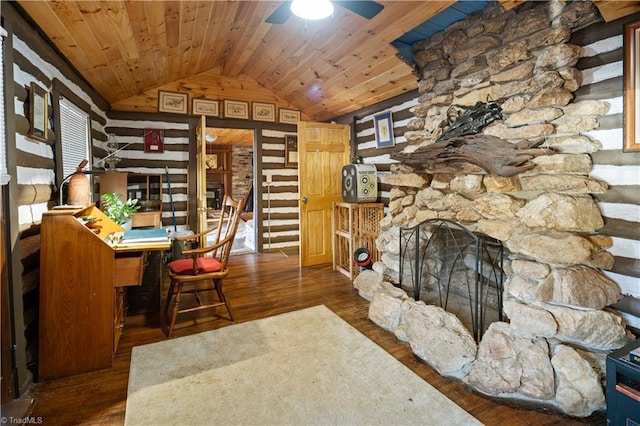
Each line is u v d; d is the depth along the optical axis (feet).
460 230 8.87
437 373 7.24
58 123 8.90
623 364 4.99
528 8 7.54
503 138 7.73
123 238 8.39
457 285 9.41
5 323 6.14
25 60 7.14
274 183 18.90
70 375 7.12
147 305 10.58
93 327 7.27
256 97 17.93
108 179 13.24
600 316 6.07
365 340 8.59
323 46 11.87
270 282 13.38
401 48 10.43
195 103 16.58
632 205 6.20
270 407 6.13
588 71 6.76
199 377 7.04
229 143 33.24
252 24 11.42
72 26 7.89
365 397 6.40
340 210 14.88
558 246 6.36
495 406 6.20
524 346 6.44
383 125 14.15
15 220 6.35
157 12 8.63
